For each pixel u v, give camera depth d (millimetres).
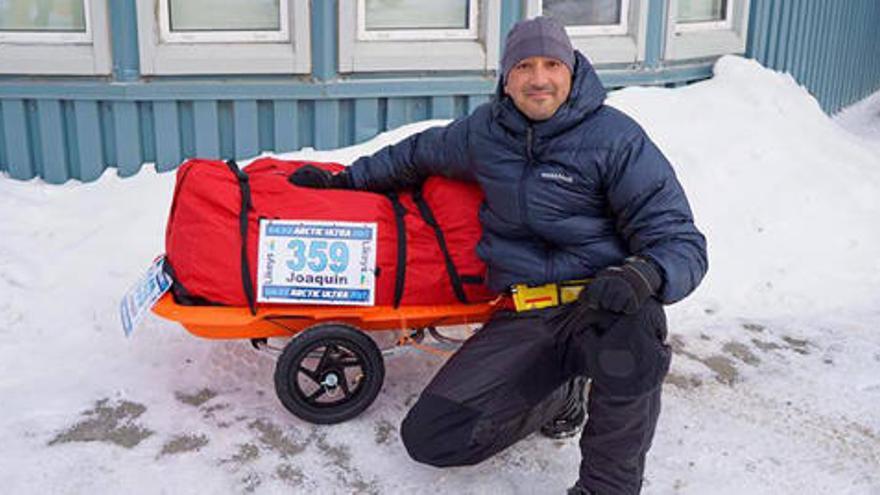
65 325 3711
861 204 4949
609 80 5297
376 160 3240
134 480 2816
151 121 4734
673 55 5480
